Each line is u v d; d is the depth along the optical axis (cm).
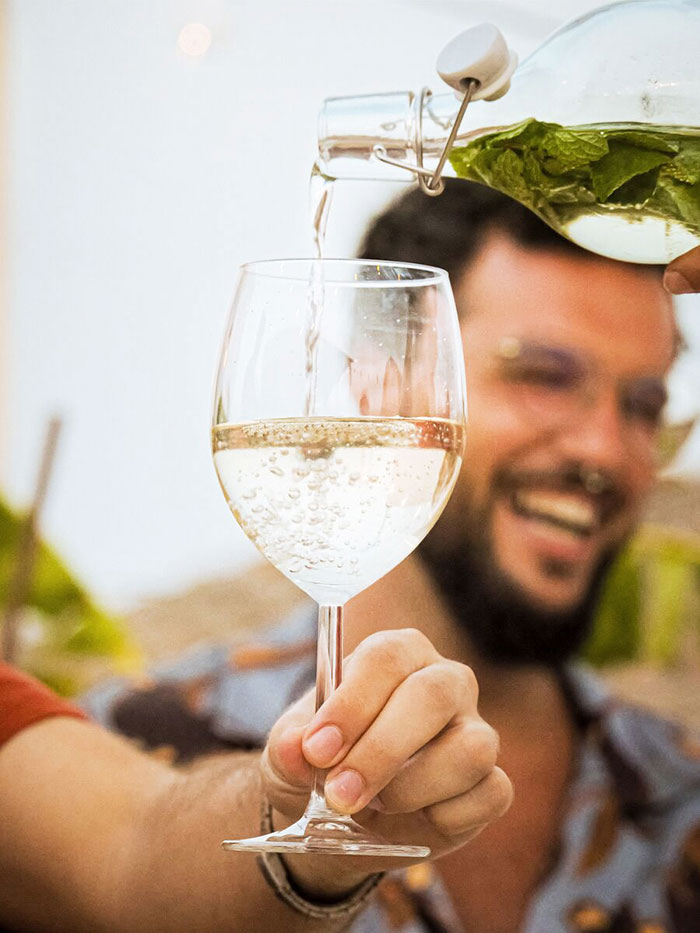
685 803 167
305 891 83
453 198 166
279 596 266
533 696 170
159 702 174
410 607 166
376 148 87
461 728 75
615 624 214
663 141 82
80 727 109
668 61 82
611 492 163
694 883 162
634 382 163
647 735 174
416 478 71
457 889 163
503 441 161
